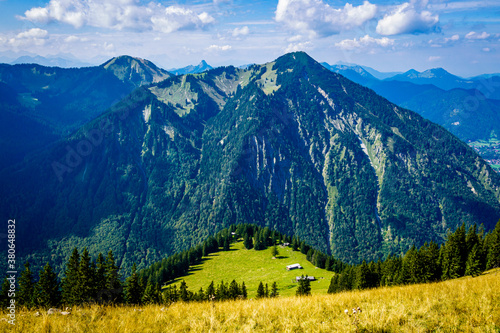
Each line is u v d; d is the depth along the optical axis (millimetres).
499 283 18906
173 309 17047
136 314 16234
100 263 48875
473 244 66188
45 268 49875
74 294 44656
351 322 12984
